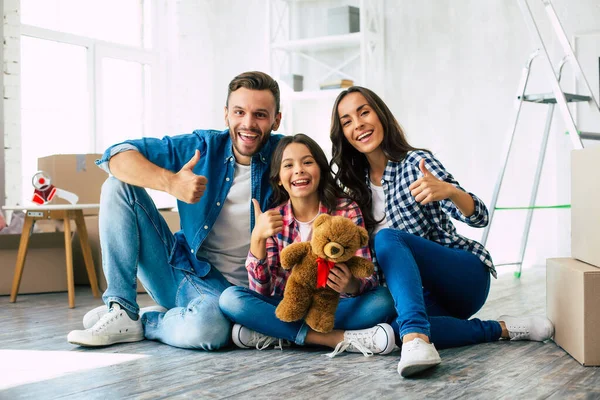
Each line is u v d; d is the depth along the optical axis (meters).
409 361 1.58
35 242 3.53
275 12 5.68
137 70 5.65
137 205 2.11
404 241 1.85
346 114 2.04
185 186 1.92
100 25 5.38
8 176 4.46
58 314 2.82
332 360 1.83
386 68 5.21
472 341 2.00
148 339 2.16
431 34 5.06
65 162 3.87
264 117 2.09
